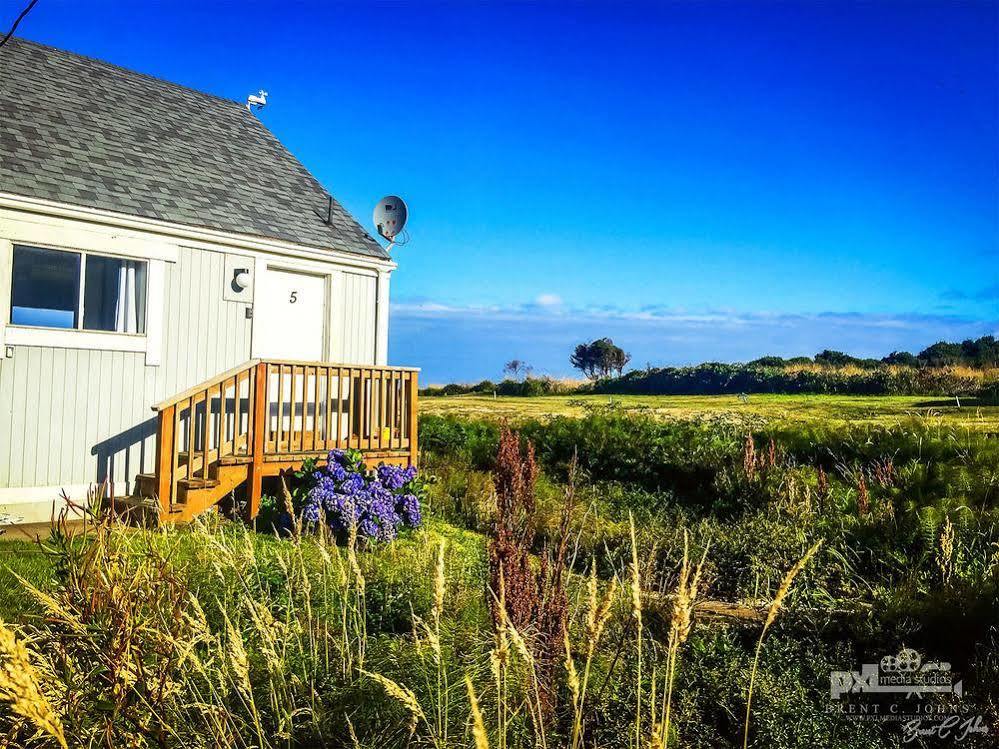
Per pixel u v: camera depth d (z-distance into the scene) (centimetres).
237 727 377
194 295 1146
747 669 494
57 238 1009
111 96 1326
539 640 407
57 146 1117
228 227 1170
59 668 312
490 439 1531
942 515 826
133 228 1077
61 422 1016
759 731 425
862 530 848
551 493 1123
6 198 959
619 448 1330
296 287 1273
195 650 411
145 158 1218
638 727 313
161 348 1110
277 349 1248
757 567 759
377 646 464
